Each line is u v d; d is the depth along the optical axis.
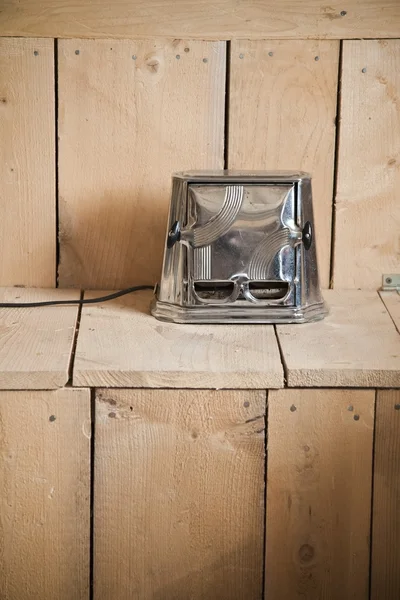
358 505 1.30
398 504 1.30
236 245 1.46
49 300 1.60
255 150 1.65
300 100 1.63
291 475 1.29
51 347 1.35
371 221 1.67
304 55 1.61
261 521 1.31
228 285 1.48
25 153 1.63
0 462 1.28
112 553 1.32
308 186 1.48
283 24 1.59
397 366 1.27
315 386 1.27
